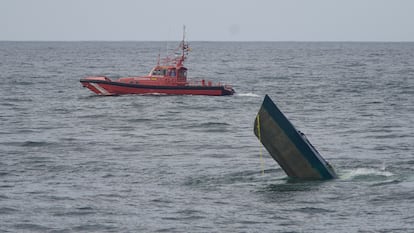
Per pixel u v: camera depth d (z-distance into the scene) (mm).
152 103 135625
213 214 55562
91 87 148125
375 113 122438
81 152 83062
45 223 53438
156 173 70750
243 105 134625
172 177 68750
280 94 160625
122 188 63969
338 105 136250
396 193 60531
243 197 60469
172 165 75000
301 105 136500
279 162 67062
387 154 80688
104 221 53906
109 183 66062
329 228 52031
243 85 192625
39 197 60500
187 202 59000
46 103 138625
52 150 84250
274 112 65125
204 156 80625
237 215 55250
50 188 63781
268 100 64938
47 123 109875
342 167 72500
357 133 98500
